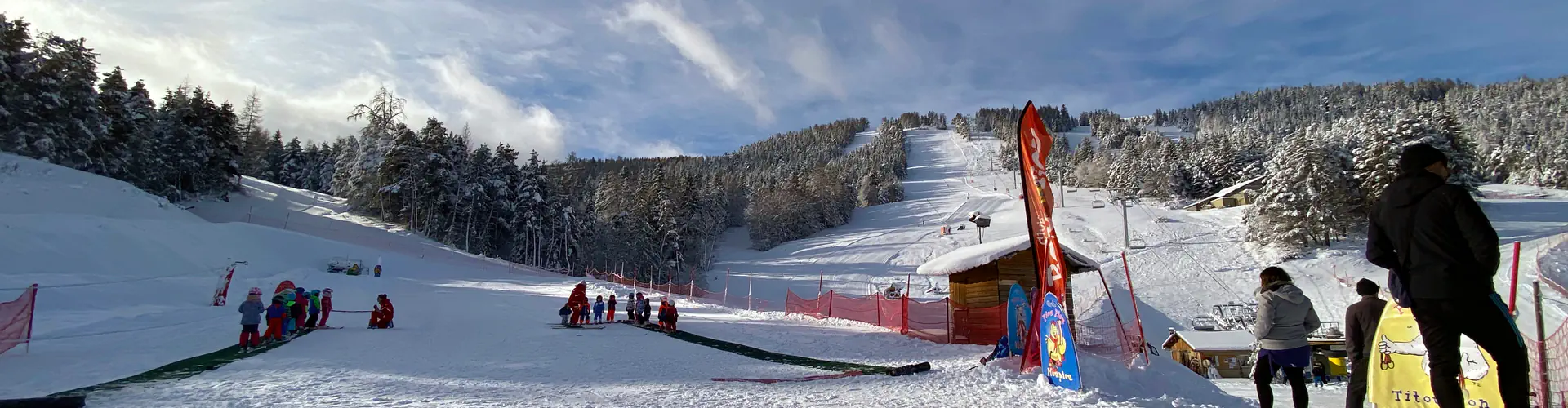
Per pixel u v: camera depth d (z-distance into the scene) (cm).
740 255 10206
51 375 923
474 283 4012
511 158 8038
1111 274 5788
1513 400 326
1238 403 775
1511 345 328
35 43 5038
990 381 858
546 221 7556
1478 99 16300
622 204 8856
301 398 738
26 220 2942
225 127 7094
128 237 3253
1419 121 5703
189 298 2486
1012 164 19262
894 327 1875
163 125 6500
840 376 938
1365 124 6700
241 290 2838
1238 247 6231
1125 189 11050
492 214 7644
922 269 1650
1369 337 561
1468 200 327
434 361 1118
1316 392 1233
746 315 2511
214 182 6875
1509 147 9956
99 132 5353
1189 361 3338
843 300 2406
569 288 3991
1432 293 333
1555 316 2694
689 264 8025
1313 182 5572
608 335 1652
